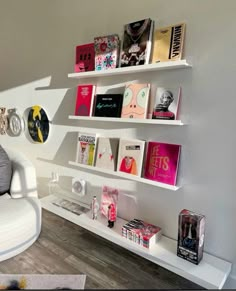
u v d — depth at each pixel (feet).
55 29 7.82
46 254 6.01
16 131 9.68
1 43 9.84
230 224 5.07
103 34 6.68
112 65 6.22
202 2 4.99
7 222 5.69
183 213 5.22
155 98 5.74
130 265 5.73
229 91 4.84
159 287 5.09
